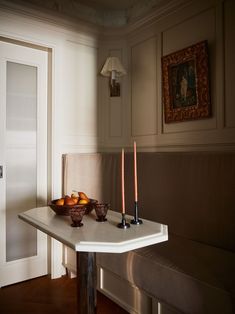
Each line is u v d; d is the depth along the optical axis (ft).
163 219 6.81
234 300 3.62
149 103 8.19
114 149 9.04
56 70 7.97
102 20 8.95
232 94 6.06
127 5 8.64
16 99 7.58
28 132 7.79
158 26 7.85
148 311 5.09
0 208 7.27
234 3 6.02
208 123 6.57
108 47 9.02
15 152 7.55
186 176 6.33
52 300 6.51
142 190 7.36
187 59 6.90
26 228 7.73
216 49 6.37
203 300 4.01
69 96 8.30
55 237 4.07
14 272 7.47
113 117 9.04
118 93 8.93
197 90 6.66
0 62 7.28
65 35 8.17
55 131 7.91
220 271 4.37
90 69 8.77
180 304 4.34
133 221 4.71
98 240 3.77
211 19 6.48
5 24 7.09
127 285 5.56
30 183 7.80
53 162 7.89
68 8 8.20
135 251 5.34
